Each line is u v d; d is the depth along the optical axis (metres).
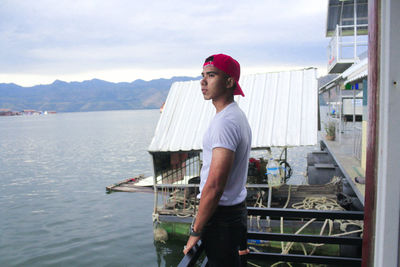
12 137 78.88
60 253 11.24
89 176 26.20
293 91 10.56
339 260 2.31
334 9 20.52
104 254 10.84
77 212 16.06
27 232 13.61
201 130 9.98
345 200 8.26
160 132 10.23
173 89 11.98
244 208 1.91
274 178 8.54
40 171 29.56
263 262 8.36
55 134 83.25
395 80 1.24
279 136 9.12
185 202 9.80
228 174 1.67
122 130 89.81
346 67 21.17
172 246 9.57
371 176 1.38
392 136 1.26
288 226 8.18
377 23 1.29
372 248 1.39
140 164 31.11
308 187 9.65
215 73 1.79
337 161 12.02
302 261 2.36
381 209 1.32
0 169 31.56
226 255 1.84
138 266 9.66
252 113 10.12
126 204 16.66
